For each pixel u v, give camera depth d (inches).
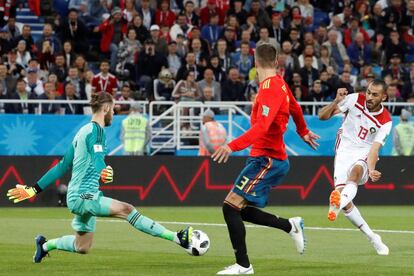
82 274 1074.7
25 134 2411.4
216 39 2883.9
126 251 1348.4
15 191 1135.0
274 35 2938.0
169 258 1254.9
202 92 2600.9
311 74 2741.1
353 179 1336.1
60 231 1665.8
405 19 3132.4
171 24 2923.2
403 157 2532.0
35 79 2551.7
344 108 1362.0
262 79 1096.2
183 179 2433.6
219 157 1045.2
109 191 2397.9
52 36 2733.8
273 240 1517.0
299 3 3097.9
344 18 3080.7
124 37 2778.1
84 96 2573.8
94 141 1112.2
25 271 1101.1
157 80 2652.6
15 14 2878.9
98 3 2940.5
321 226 1791.3
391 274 1086.4
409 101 2664.9
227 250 1376.7
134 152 2443.4
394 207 2445.9
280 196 2470.5
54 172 1135.0
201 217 2031.3
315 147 1199.6
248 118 2517.2
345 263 1209.4
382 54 3038.9
